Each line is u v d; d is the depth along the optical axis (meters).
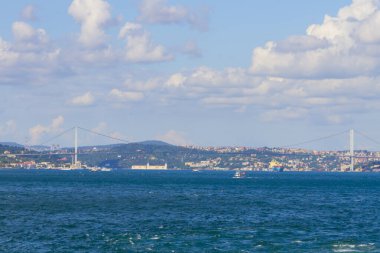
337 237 125.25
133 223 148.00
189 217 164.62
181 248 108.69
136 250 106.50
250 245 112.56
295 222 153.62
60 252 104.88
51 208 193.00
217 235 125.50
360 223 153.38
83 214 171.88
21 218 159.50
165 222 150.75
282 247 110.69
